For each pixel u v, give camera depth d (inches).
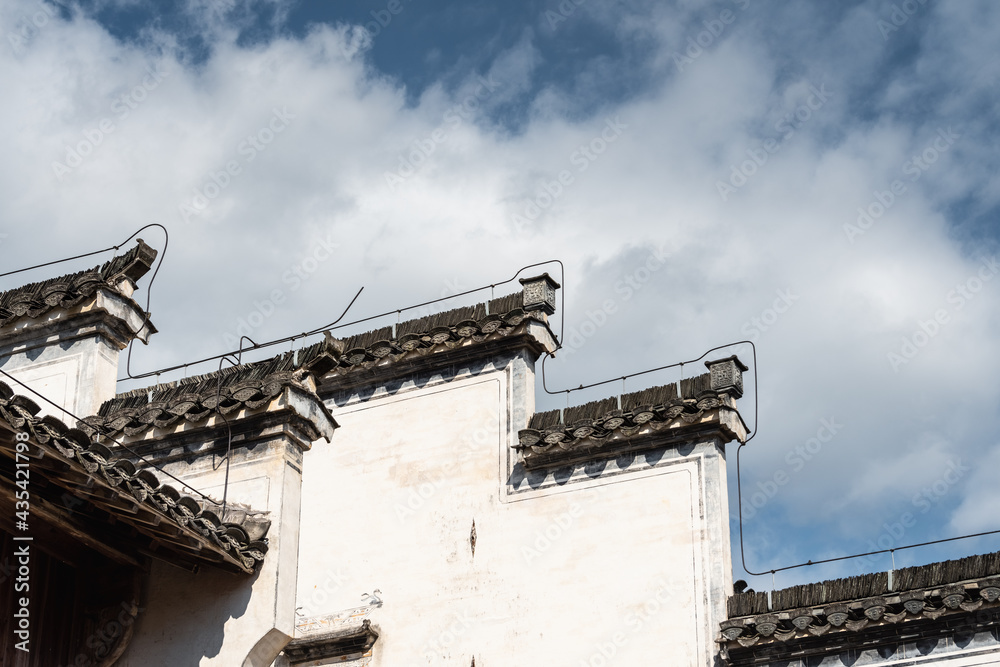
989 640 806.5
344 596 975.6
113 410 844.0
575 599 913.5
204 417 751.7
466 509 971.9
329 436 756.6
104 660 673.0
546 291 1014.4
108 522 653.3
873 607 827.4
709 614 876.0
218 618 677.3
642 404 954.1
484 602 937.5
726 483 924.0
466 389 1009.5
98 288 882.1
